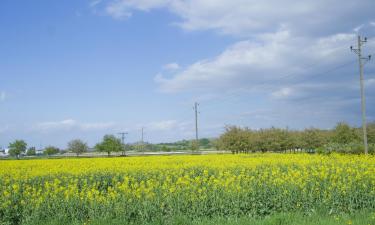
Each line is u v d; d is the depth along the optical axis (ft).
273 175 62.08
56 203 45.27
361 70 128.16
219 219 41.93
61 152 350.43
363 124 126.41
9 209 44.39
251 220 41.37
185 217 41.93
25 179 70.90
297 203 46.62
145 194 47.67
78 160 120.37
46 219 43.65
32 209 44.75
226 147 206.69
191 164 91.20
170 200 45.19
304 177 56.34
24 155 322.55
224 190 48.34
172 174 74.28
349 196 47.34
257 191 47.73
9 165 103.81
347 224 37.09
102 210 44.09
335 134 181.57
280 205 46.75
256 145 203.82
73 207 44.88
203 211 44.45
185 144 395.75
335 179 57.26
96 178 72.38
